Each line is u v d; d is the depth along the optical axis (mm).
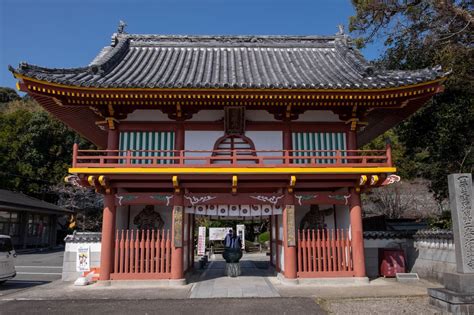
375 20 17656
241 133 13172
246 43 17953
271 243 16766
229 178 12203
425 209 26859
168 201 12719
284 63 16047
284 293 10977
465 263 9117
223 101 12203
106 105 12648
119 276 12219
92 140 17422
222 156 12180
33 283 15164
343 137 13477
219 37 18062
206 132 13250
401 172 29406
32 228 35781
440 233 12617
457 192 9617
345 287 11914
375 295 10656
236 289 11633
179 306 9375
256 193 13031
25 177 42156
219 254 29125
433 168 19250
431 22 16531
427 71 11953
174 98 11938
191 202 12844
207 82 12250
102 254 12289
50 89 11352
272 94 11734
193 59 16562
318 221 14898
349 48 16953
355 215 12797
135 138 13148
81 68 12695
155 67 15188
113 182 12414
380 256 14812
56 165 44125
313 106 12938
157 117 13242
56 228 40500
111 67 14195
